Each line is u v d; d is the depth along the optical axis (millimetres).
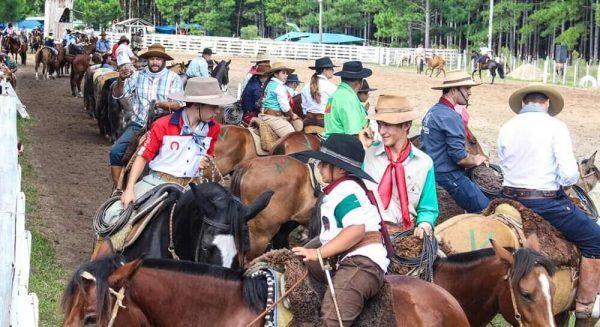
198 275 5574
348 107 10000
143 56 11148
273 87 13641
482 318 6625
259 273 5574
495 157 18094
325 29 115375
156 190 7508
